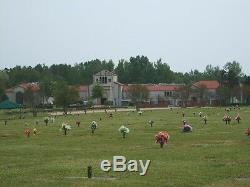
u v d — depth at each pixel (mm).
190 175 29891
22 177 30000
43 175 30578
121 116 109062
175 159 36469
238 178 29219
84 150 43406
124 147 45156
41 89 197875
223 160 35938
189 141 50062
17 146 48031
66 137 57188
